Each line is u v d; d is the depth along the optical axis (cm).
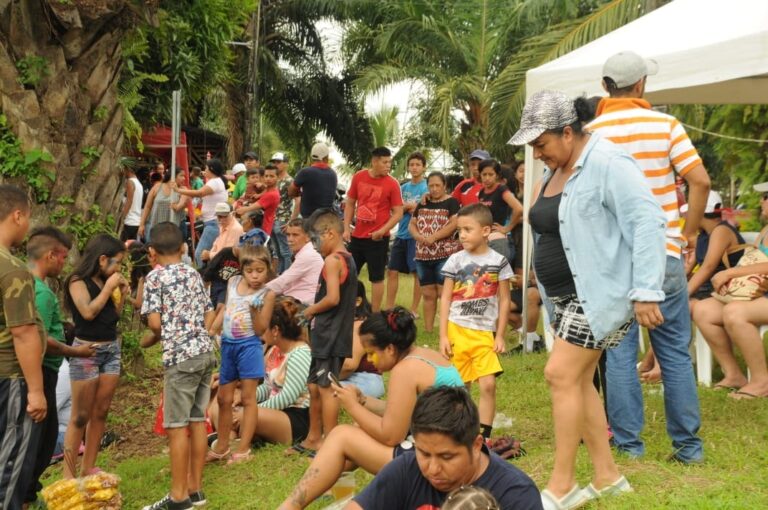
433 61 2034
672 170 457
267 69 2388
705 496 409
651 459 474
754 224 1204
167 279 516
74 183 704
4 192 437
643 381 677
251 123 2241
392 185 932
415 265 991
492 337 540
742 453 479
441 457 284
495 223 877
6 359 436
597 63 676
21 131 674
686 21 655
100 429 559
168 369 505
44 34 682
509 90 1320
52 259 508
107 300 543
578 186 385
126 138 1362
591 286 382
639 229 372
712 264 649
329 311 555
